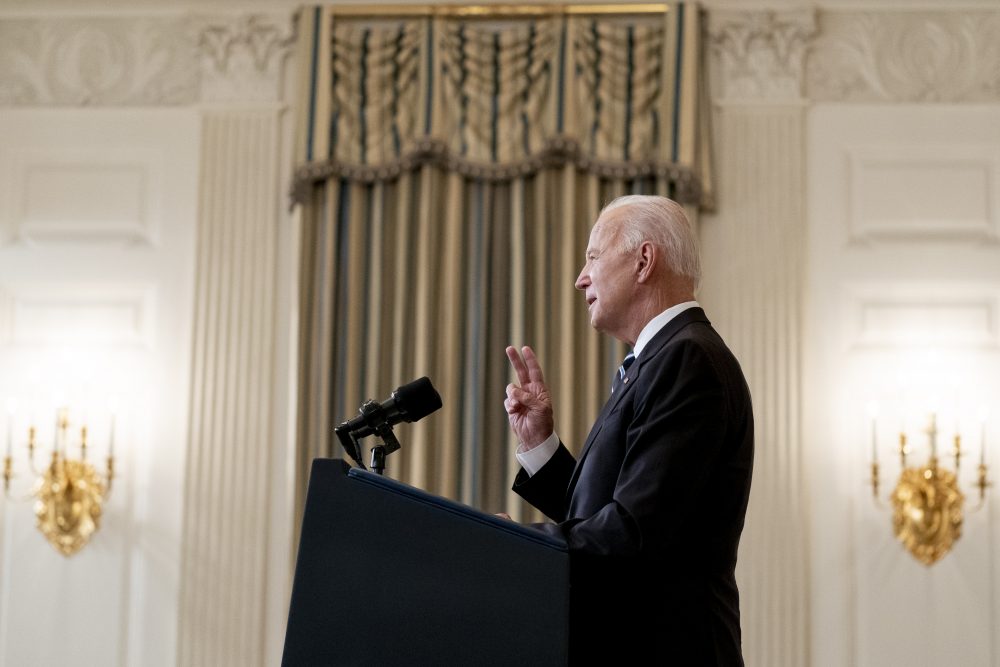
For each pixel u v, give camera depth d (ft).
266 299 35.55
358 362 34.68
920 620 32.78
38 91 37.17
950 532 32.86
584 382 34.22
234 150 36.32
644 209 15.88
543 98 35.55
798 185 35.12
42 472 34.94
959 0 36.01
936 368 34.09
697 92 35.27
